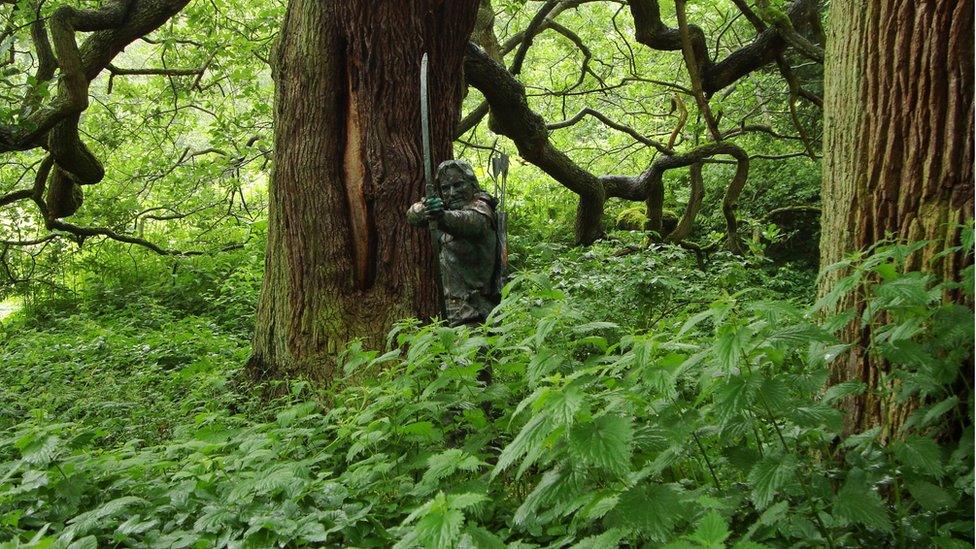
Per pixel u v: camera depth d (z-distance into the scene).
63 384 8.14
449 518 2.40
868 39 3.67
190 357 9.84
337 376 6.77
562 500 2.83
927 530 2.80
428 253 7.09
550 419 2.68
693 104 16.39
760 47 12.14
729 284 9.84
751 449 2.99
